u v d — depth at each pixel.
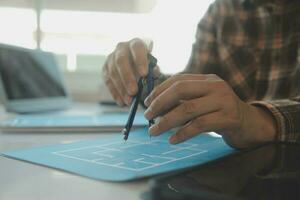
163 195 0.27
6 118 0.88
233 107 0.42
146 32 1.56
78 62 1.56
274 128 0.47
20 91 1.06
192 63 1.22
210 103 0.40
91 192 0.30
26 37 1.48
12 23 1.46
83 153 0.45
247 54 1.04
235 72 1.06
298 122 0.48
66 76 1.56
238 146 0.46
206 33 1.22
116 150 0.47
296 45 0.91
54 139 0.60
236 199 0.25
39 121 0.78
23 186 0.32
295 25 0.93
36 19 1.48
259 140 0.46
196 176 0.30
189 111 0.40
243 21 1.08
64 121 0.78
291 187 0.28
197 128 0.40
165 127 0.40
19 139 0.60
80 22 1.53
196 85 0.41
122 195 0.30
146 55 0.54
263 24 1.01
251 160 0.37
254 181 0.29
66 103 1.27
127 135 0.50
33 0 1.47
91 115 0.96
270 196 0.26
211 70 1.17
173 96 0.40
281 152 0.41
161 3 1.55
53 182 0.33
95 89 1.58
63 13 1.50
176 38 1.54
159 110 0.41
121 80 0.56
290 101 0.53
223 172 0.32
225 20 1.14
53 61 1.31
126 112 1.03
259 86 0.97
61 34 1.52
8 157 0.43
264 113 0.48
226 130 0.42
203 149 0.48
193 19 1.53
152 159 0.42
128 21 1.56
